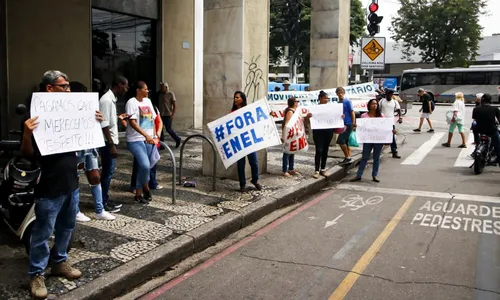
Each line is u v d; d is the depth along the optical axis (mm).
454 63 45594
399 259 5270
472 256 5367
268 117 7703
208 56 8891
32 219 4434
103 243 5297
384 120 9266
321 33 13578
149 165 6910
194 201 7199
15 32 10633
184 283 4711
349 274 4855
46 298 3973
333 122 9102
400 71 63781
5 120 10539
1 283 4242
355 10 35000
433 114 27688
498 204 7637
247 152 7730
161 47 15133
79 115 4145
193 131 15883
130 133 6734
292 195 7961
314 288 4531
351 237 6059
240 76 8609
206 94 8961
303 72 37594
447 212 7199
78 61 12156
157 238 5508
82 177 8406
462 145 14320
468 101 38594
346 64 14125
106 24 13508
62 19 11648
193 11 16250
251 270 5016
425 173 10359
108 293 4320
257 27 8906
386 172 10586
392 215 7059
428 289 4488
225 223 6160
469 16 44156
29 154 3898
